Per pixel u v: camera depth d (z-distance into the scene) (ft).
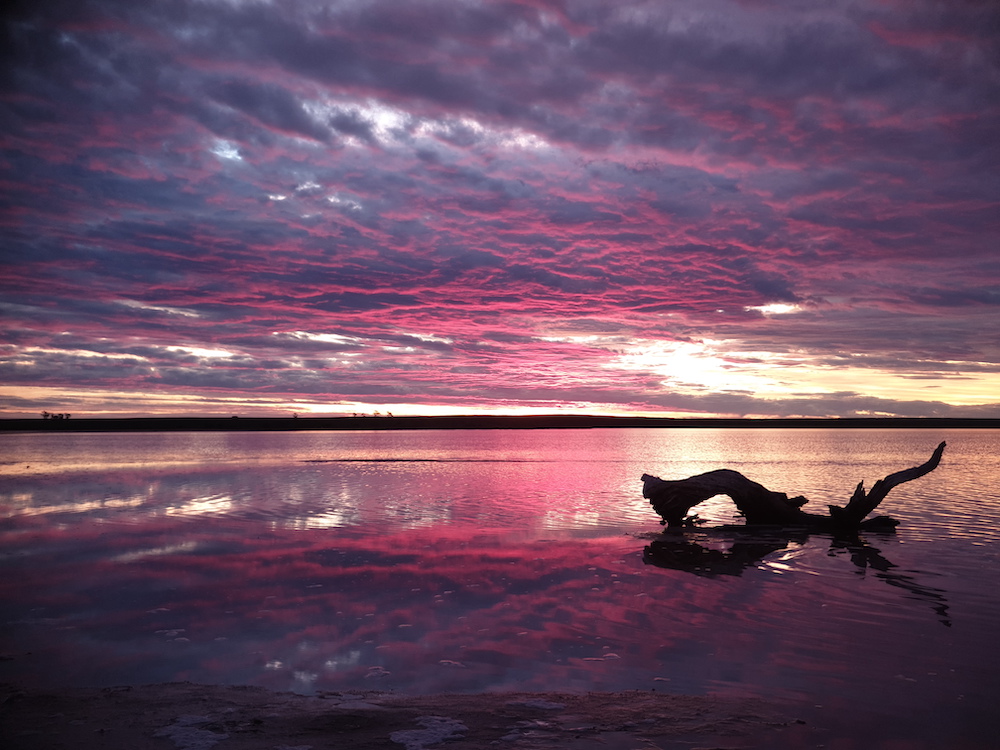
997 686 24.90
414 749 18.37
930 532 62.85
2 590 40.11
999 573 45.29
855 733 20.56
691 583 42.39
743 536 61.72
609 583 42.37
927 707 22.91
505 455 206.90
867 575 44.78
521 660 28.12
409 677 26.12
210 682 25.66
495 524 66.28
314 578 43.32
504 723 20.52
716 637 31.19
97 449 227.61
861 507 65.21
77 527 63.57
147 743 18.70
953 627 32.58
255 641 30.73
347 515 71.97
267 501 83.97
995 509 77.05
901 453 223.71
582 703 22.63
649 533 62.44
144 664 27.68
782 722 21.22
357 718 20.85
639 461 173.88
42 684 25.30
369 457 187.42
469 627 32.89
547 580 43.01
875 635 31.42
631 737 19.53
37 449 225.35
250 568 46.24
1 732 19.58
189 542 55.98
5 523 66.13
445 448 261.44
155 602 37.45
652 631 32.19
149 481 110.32
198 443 290.76
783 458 190.70
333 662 27.94
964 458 187.21
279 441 333.83
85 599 38.06
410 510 76.23
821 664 27.43
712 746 19.10
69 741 18.83
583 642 30.55
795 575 44.88
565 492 96.17
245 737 19.17
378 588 40.78
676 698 23.29
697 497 66.85
